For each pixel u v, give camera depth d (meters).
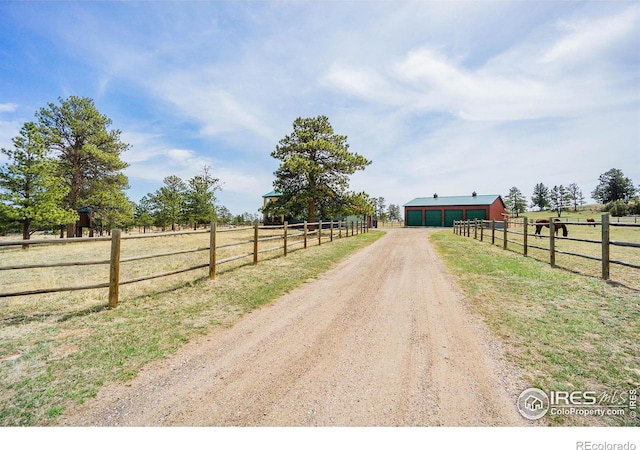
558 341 3.57
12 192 16.95
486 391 2.65
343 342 3.71
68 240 4.50
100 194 21.00
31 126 17.50
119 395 2.65
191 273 7.68
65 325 4.22
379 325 4.26
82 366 3.12
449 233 22.59
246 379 2.90
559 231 21.64
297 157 18.28
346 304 5.25
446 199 42.19
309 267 8.60
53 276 7.45
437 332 3.96
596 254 9.74
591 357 3.19
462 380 2.83
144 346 3.60
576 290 5.53
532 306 4.81
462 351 3.41
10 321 4.35
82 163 21.66
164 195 36.59
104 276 7.41
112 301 4.98
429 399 2.55
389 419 2.33
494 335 3.80
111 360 3.26
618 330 3.82
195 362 3.24
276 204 20.38
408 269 8.30
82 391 2.70
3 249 16.05
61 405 2.52
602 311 4.45
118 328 4.14
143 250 13.24
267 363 3.21
